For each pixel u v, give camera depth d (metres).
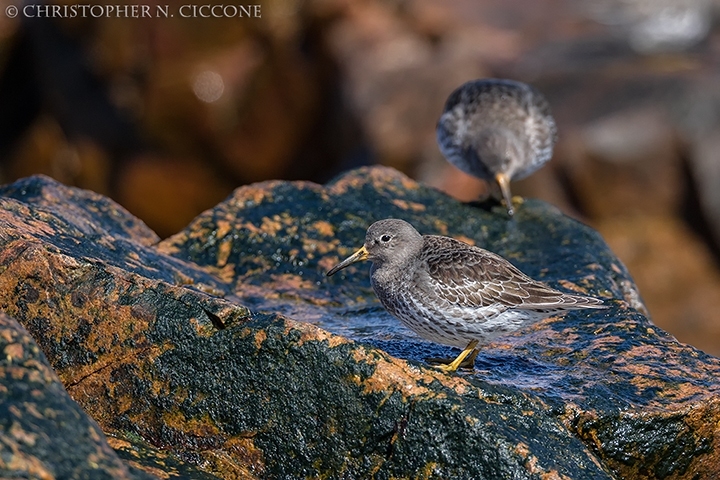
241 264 13.43
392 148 23.16
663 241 23.06
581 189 23.33
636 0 28.97
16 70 28.22
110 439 9.54
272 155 25.84
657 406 9.77
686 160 23.12
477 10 27.81
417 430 9.07
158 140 25.86
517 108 17.83
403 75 24.61
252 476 9.45
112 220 13.53
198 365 9.70
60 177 27.28
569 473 8.78
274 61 25.42
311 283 13.25
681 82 23.86
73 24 25.92
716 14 28.84
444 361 10.77
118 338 9.92
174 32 25.22
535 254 14.31
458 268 10.58
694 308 22.34
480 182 22.92
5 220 10.95
